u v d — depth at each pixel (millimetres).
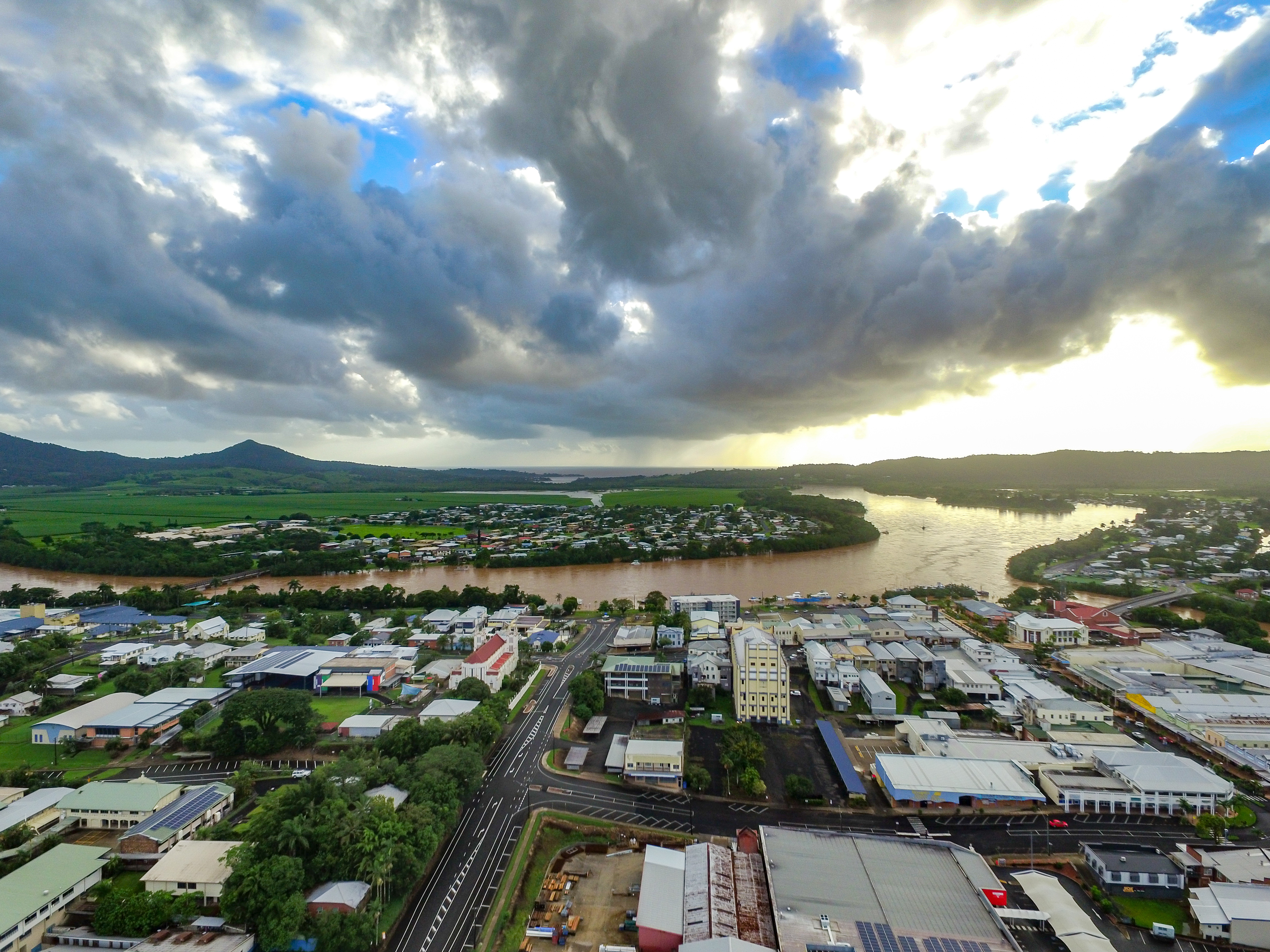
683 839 141625
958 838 141250
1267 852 129750
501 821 147500
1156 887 123938
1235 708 194500
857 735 192250
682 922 109562
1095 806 151375
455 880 126938
